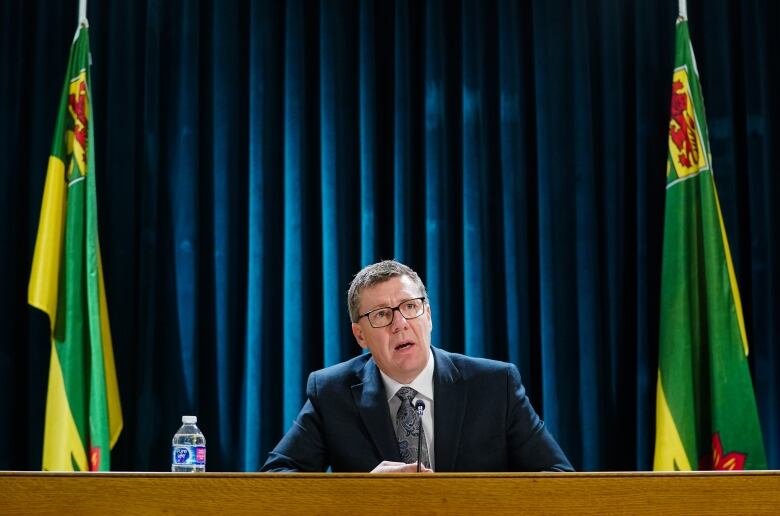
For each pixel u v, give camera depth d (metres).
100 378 4.06
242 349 4.45
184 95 4.55
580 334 4.46
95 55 4.63
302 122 4.56
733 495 1.80
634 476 1.80
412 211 4.60
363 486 1.79
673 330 4.19
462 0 4.68
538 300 4.58
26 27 4.63
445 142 4.60
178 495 1.79
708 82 4.62
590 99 4.63
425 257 4.57
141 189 4.53
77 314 4.14
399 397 2.92
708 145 4.32
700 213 4.32
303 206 4.51
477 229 4.51
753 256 4.50
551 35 4.67
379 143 4.64
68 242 4.19
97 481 1.79
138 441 4.27
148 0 4.63
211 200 4.54
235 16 4.65
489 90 4.69
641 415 4.38
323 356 4.43
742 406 4.07
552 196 4.56
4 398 4.29
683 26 4.41
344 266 4.48
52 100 4.55
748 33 4.66
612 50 4.68
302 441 2.89
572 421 4.42
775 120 4.62
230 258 4.49
